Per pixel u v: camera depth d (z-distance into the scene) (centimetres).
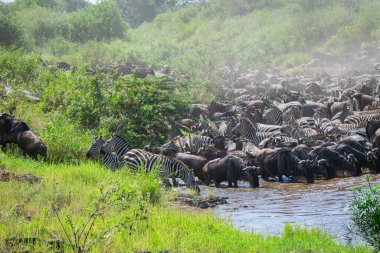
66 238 2477
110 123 5225
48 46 13200
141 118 5478
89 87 5525
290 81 11188
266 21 17325
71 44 13088
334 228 3111
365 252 2505
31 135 4291
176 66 11544
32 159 4262
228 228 2927
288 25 15650
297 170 4741
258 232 3019
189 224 2914
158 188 3647
